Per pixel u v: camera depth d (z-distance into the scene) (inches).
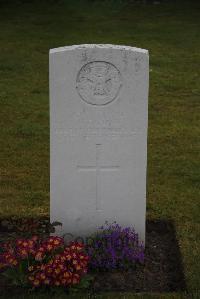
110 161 120.6
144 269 120.3
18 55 248.7
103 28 289.4
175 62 245.3
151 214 139.0
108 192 122.3
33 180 154.9
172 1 345.4
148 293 112.4
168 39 274.7
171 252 127.0
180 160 166.9
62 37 273.7
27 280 112.1
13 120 190.4
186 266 119.6
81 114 118.0
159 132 184.5
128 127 118.9
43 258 112.1
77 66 115.6
